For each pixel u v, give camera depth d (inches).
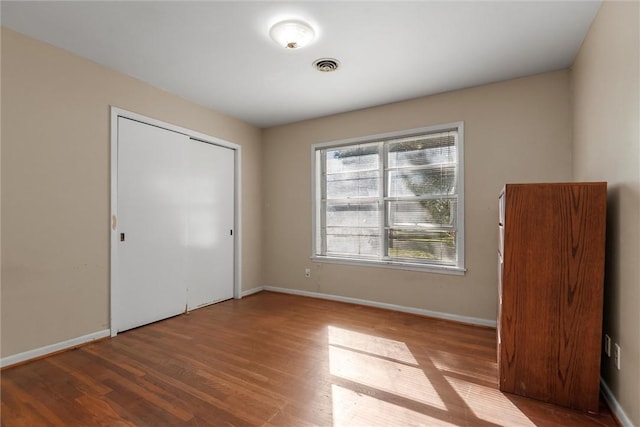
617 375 67.4
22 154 90.6
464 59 104.1
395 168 144.8
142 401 72.8
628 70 62.9
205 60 105.5
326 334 114.3
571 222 70.6
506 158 119.4
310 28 86.4
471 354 97.7
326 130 162.4
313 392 76.6
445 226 133.0
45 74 95.2
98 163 108.0
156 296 127.4
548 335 72.4
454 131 131.4
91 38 92.7
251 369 88.0
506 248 75.7
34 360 92.1
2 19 83.2
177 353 98.2
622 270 65.6
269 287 181.6
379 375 84.8
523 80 116.6
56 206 97.6
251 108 151.3
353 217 156.6
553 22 84.0
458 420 66.2
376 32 88.9
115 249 112.4
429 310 134.7
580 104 97.0
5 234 87.4
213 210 154.5
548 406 71.1
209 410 69.5
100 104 108.7
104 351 99.2
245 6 77.8
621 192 66.4
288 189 175.0
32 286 92.4
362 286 151.9
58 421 65.8
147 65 109.1
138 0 75.4
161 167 129.4
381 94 133.4
